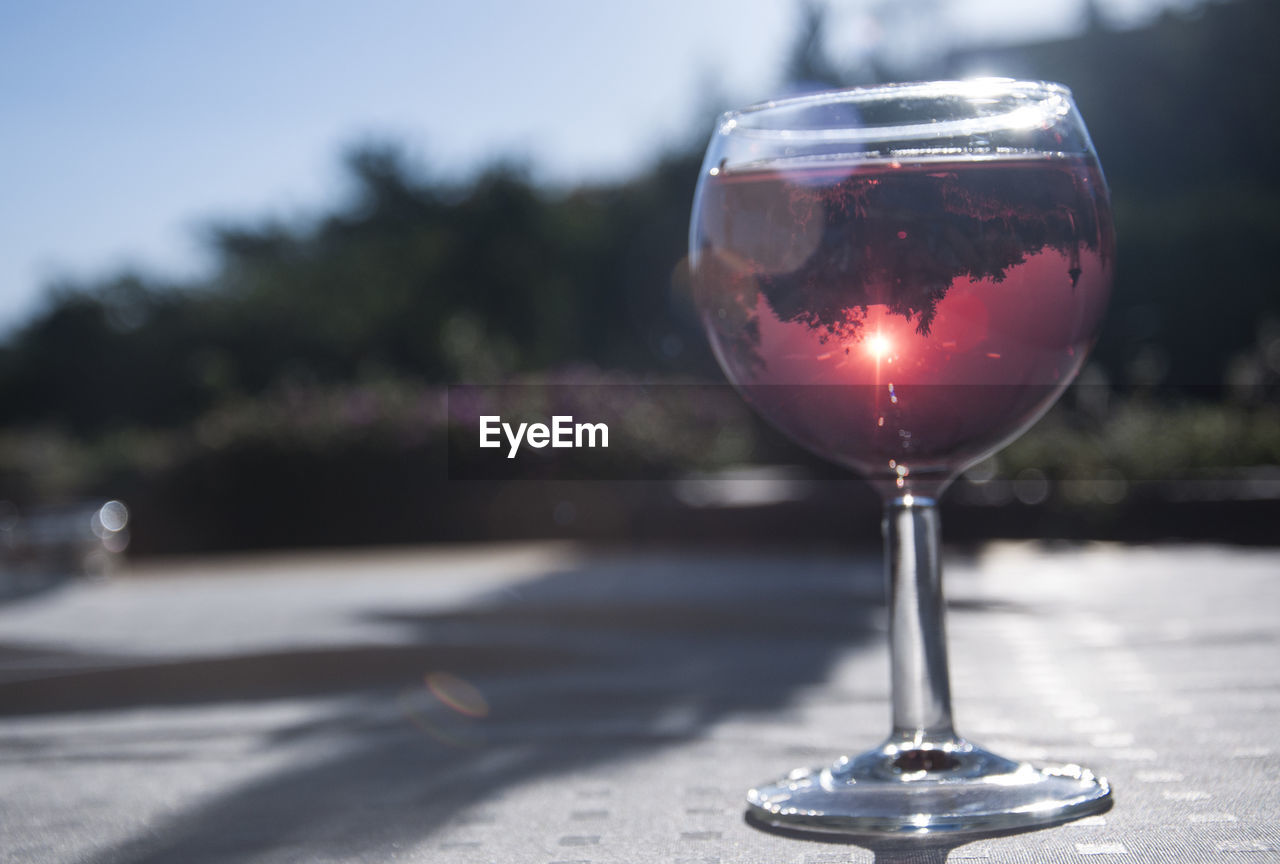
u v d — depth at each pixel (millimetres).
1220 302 6633
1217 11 8719
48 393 13617
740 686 625
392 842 458
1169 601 734
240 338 12477
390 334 11508
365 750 552
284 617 772
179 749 559
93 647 673
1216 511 1759
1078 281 484
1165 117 8656
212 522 4344
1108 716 538
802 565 1014
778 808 467
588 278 9523
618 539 2137
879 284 479
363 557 1647
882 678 631
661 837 454
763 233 487
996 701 567
